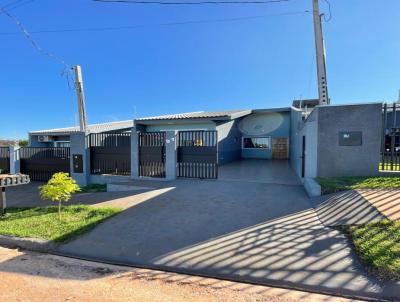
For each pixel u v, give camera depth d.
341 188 6.80
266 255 4.23
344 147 7.97
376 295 3.14
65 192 6.79
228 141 19.00
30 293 3.47
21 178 7.77
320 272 3.66
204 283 3.68
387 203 5.54
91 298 3.31
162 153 11.02
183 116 19.11
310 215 5.82
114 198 8.72
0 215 7.36
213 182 9.81
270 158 21.53
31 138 22.47
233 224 5.64
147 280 3.82
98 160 12.59
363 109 7.86
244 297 3.27
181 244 4.90
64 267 4.33
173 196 8.12
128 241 5.20
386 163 8.25
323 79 10.95
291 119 18.81
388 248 3.88
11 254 4.95
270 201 7.06
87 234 5.66
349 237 4.55
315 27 11.05
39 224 6.24
